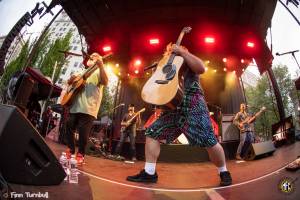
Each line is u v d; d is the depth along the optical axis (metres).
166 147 4.34
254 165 3.19
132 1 5.40
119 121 6.98
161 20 6.00
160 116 2.16
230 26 5.84
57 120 4.18
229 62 6.46
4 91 2.98
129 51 6.73
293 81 3.92
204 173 3.00
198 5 5.52
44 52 3.62
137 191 1.86
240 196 1.74
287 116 4.30
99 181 2.02
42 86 3.74
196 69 2.04
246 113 4.91
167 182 2.26
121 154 5.39
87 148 4.32
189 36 6.49
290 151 3.88
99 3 5.10
